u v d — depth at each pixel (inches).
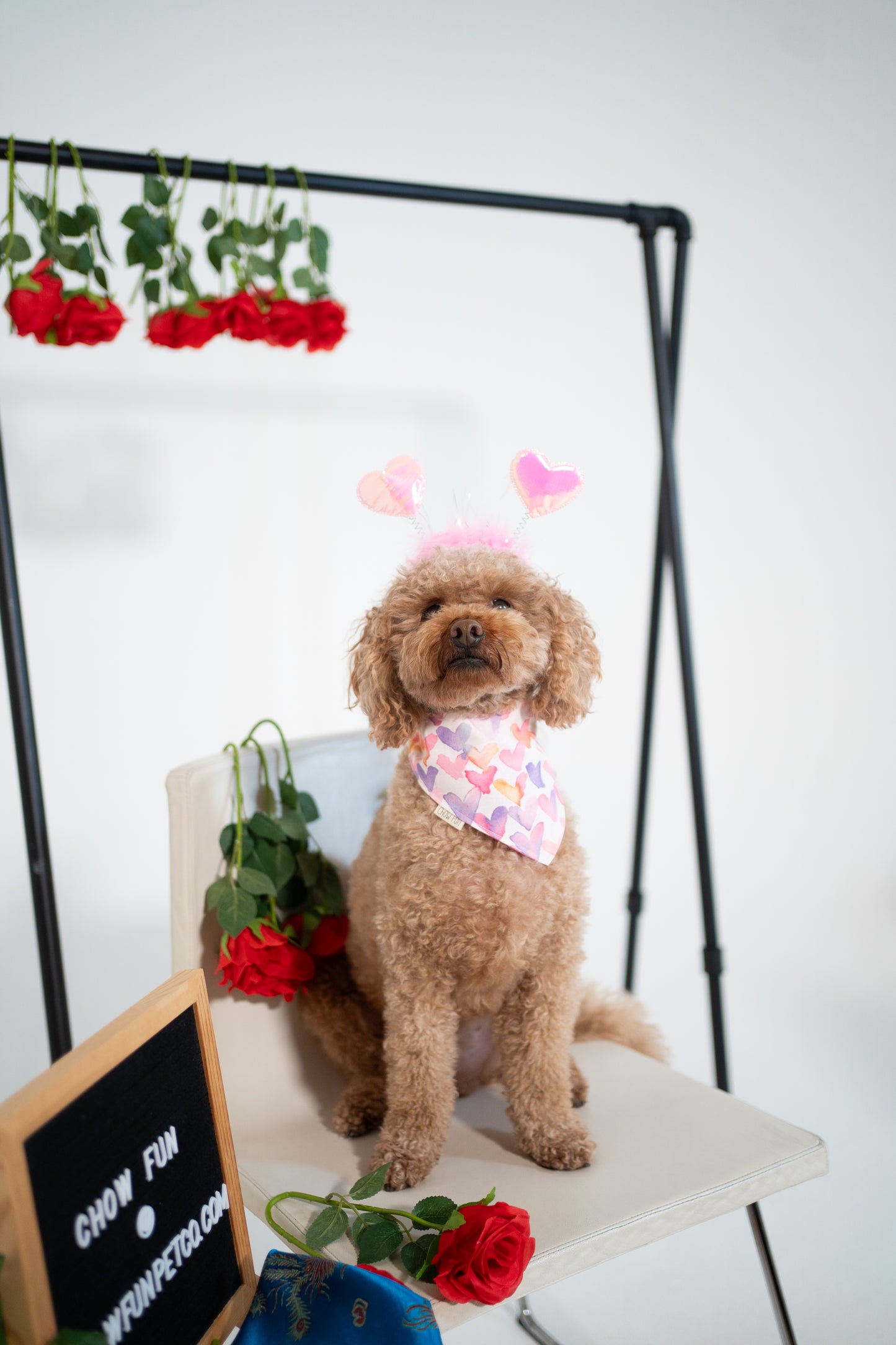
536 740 53.2
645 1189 46.5
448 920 48.6
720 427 106.9
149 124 86.7
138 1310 34.8
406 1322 37.1
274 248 62.2
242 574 94.9
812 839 115.3
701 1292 65.1
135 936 95.2
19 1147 30.6
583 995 63.9
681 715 111.0
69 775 92.3
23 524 88.0
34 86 83.1
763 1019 95.3
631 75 99.9
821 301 108.0
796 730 114.3
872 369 110.6
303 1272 40.4
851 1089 84.7
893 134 107.3
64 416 87.8
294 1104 56.1
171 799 53.5
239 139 89.7
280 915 58.7
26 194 57.5
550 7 97.0
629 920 86.3
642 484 106.0
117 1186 34.7
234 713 96.6
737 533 109.1
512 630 49.3
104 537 90.5
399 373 97.3
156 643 93.3
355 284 95.1
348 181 63.5
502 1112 55.2
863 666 115.1
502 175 98.0
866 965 102.7
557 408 102.3
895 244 108.9
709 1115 53.1
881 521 113.3
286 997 54.9
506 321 99.9
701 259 103.8
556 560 104.3
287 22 89.9
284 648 97.1
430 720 52.9
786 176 105.3
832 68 105.0
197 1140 39.5
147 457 90.7
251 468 93.8
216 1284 39.4
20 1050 89.0
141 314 88.3
